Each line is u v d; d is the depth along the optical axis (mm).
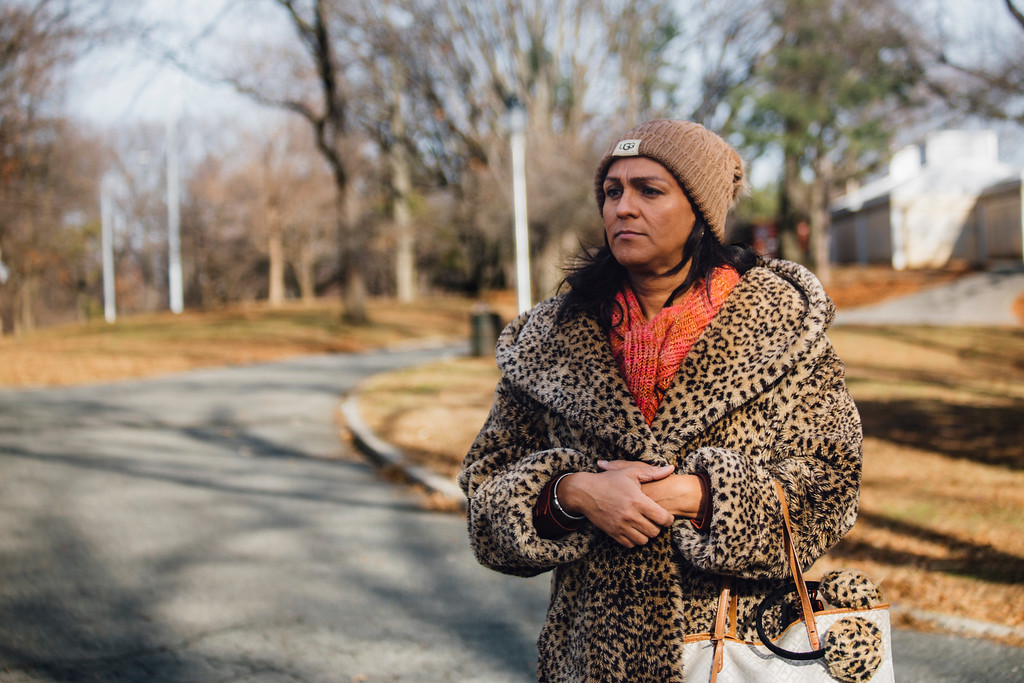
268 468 8219
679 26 25625
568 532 1602
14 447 9078
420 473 7617
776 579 1597
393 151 39625
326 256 53750
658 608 1550
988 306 25844
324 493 7254
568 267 1806
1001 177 41500
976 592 4539
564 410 1629
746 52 26141
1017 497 6445
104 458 8578
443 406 11281
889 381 13461
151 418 11094
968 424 9555
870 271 38062
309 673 3834
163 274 64750
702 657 1540
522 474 1614
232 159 51750
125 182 53344
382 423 10078
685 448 1576
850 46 22875
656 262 1656
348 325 28391
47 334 27469
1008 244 39094
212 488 7383
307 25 24703
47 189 30969
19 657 3986
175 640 4203
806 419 1586
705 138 1632
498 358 1807
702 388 1556
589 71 26250
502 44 25609
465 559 5551
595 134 25719
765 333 1572
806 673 1505
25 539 5855
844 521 1561
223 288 62625
